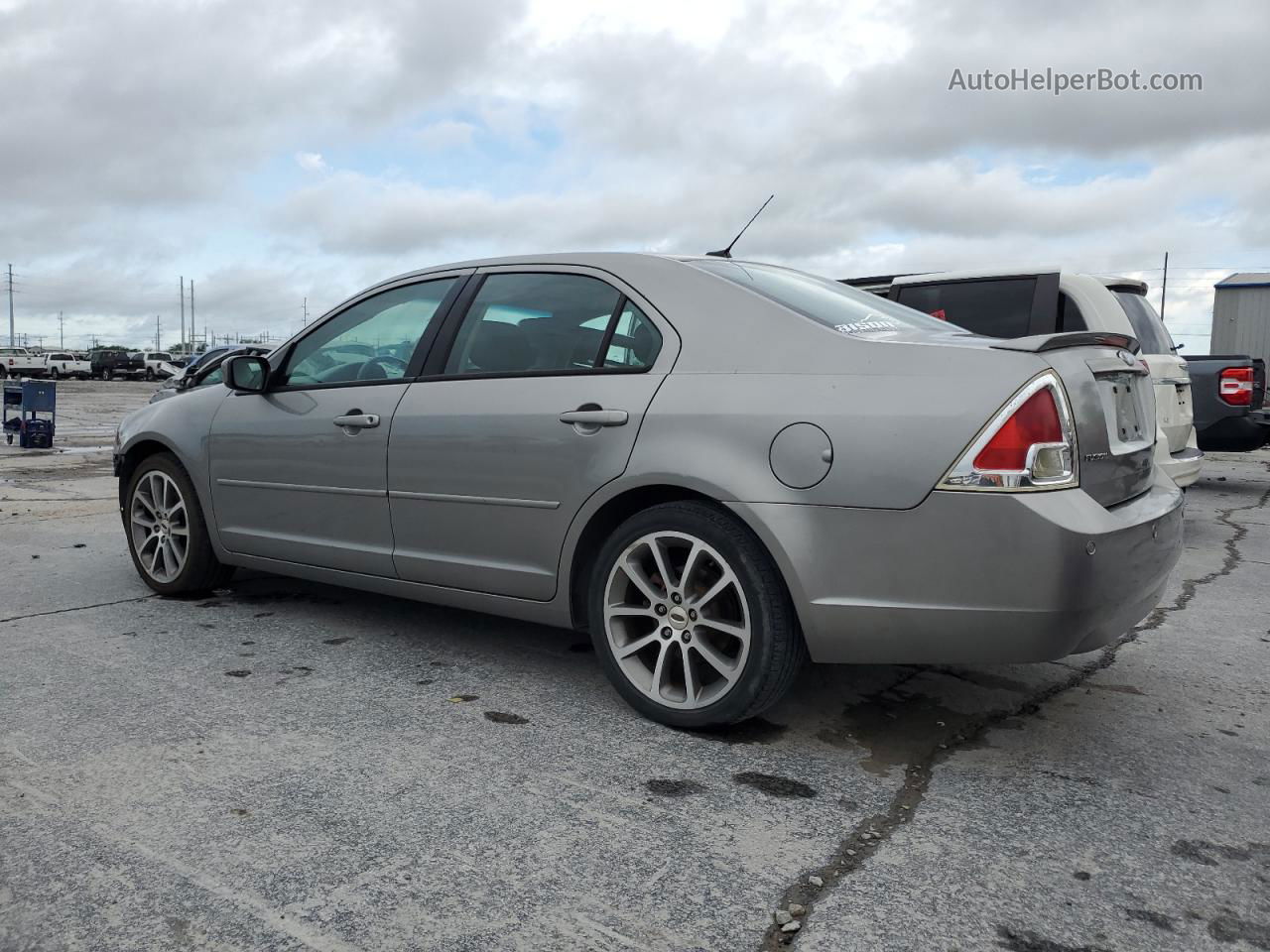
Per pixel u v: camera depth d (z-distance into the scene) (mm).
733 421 2791
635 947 1854
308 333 4145
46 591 4711
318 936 1873
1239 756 2834
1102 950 1874
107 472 10305
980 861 2201
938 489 2506
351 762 2695
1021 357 2539
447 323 3637
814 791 2557
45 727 2908
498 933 1891
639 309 3143
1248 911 2012
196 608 4395
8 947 1824
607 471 3002
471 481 3352
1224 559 5902
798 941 1881
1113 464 2738
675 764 2723
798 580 2668
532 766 2689
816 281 3520
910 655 2627
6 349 63969
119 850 2182
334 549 3850
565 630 4086
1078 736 2977
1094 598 2484
